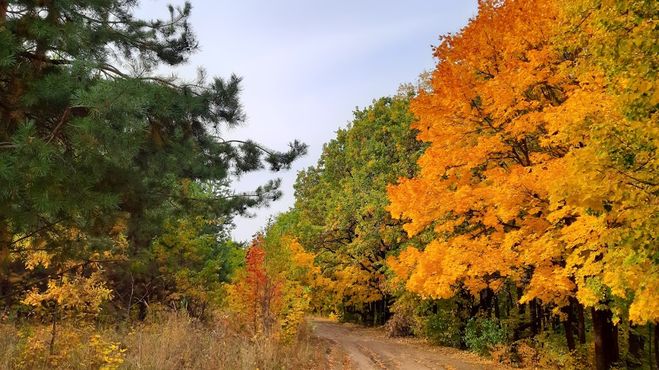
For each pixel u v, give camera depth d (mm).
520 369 15898
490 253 11914
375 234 29000
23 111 7070
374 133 33812
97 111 5781
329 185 42438
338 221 33969
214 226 30641
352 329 34500
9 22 6898
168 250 18875
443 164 12820
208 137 10562
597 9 6574
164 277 18984
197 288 19938
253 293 16781
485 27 12258
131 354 10156
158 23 10070
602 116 7461
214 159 11375
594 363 15023
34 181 5984
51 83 6352
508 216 10914
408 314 26922
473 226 15070
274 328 16031
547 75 11203
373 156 32062
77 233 9086
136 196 8852
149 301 18625
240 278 17516
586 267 8430
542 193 10414
